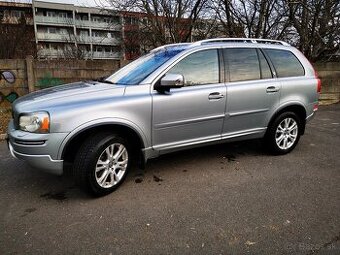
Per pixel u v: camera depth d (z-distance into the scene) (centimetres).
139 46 1434
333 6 1067
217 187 378
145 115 360
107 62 868
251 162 463
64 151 323
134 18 1271
